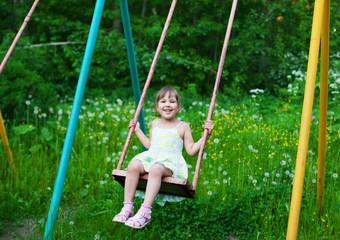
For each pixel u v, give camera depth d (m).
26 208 3.86
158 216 3.48
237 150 4.82
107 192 4.00
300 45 8.98
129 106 7.08
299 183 2.50
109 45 8.97
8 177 4.29
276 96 8.98
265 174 3.76
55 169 4.80
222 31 9.63
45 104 6.80
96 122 6.19
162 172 2.71
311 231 3.26
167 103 3.19
